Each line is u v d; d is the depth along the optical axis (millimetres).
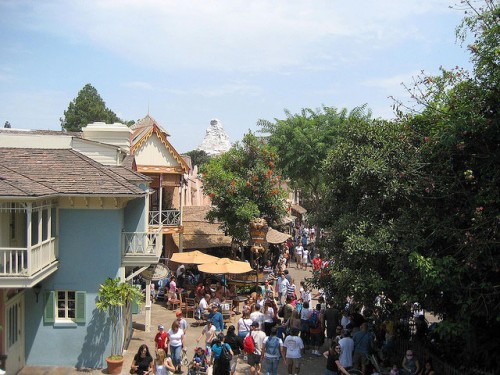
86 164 20000
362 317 20031
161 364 15867
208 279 28078
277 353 16578
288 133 44250
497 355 15633
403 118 19109
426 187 16344
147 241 20406
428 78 17250
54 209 19234
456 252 15672
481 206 15188
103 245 19406
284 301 27891
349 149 19000
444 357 17234
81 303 19234
